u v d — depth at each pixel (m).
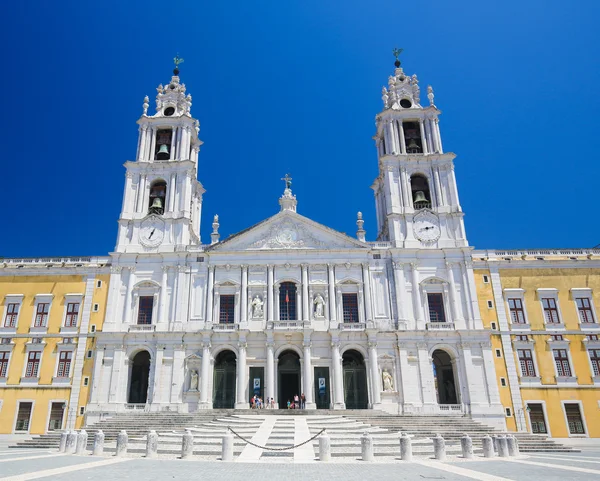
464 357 44.78
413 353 45.19
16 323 48.00
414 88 58.09
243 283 48.09
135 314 47.75
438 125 55.53
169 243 50.16
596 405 43.34
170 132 57.22
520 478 16.55
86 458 22.52
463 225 50.44
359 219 52.22
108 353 45.78
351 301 48.06
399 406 43.44
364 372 46.50
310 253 49.22
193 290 48.38
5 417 44.69
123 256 49.47
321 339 46.00
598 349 45.22
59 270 49.75
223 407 45.25
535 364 44.88
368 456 22.31
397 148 54.56
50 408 44.81
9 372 46.19
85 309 48.12
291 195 52.84
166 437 28.27
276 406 43.16
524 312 46.88
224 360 47.62
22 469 17.88
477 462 22.25
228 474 17.08
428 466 20.28
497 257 49.56
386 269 48.78
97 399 44.16
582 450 34.31
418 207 52.44
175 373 44.88
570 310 46.75
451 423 36.72
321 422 33.22
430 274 48.62
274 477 16.50
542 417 43.31
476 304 46.88
